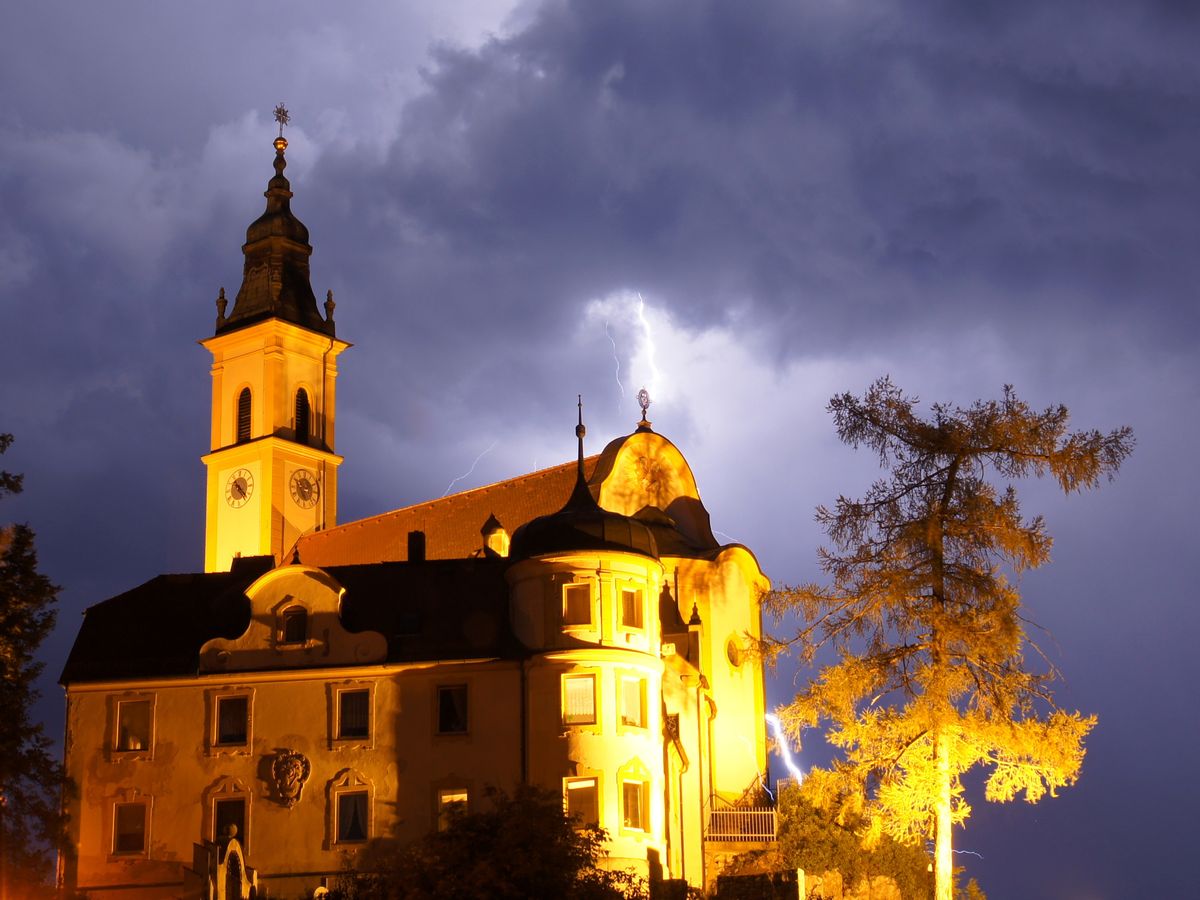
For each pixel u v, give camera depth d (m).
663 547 76.94
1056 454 56.41
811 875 67.69
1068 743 53.94
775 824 69.88
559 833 51.91
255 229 119.69
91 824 65.25
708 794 72.69
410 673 64.75
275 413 113.44
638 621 65.38
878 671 55.69
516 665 64.12
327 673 65.19
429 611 66.56
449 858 51.19
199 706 65.81
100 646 68.12
